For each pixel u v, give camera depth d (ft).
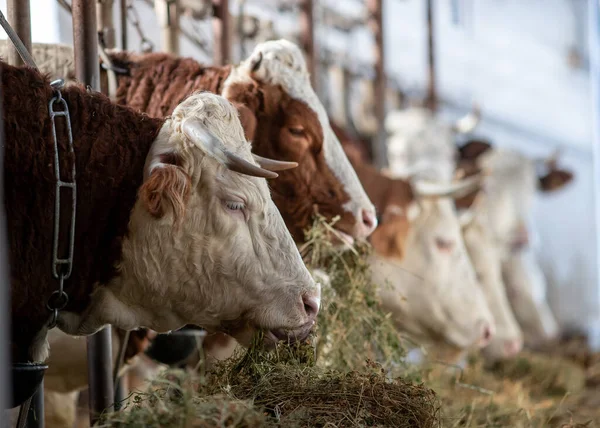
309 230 17.52
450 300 26.37
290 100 17.16
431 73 39.34
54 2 24.00
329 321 16.30
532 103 63.57
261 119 17.21
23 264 11.71
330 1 40.14
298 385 12.11
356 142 31.65
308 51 30.07
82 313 12.44
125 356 17.35
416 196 26.03
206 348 18.33
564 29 66.08
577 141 65.62
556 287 56.90
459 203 33.81
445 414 16.61
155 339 17.19
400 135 30.12
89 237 12.11
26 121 11.77
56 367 16.61
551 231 59.47
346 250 17.52
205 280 12.28
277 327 12.63
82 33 15.39
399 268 25.48
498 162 38.19
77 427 18.47
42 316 12.01
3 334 8.28
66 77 16.83
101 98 12.58
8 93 11.73
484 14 59.93
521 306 37.47
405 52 54.03
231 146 12.37
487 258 31.48
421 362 19.38
